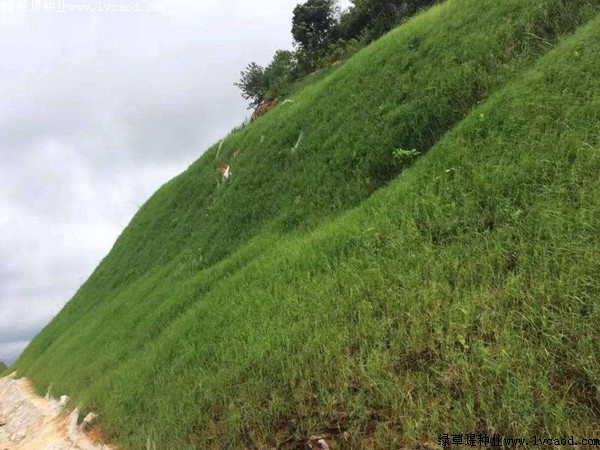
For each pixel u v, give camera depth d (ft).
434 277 15.62
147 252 58.90
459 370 12.35
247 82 107.96
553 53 21.67
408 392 12.56
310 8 102.47
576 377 10.74
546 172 16.11
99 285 70.54
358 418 13.12
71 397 32.14
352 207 27.32
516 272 13.99
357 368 14.23
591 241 13.08
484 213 16.88
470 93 25.86
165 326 30.01
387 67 36.04
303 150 37.78
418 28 37.29
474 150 20.07
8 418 42.42
